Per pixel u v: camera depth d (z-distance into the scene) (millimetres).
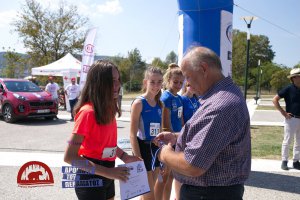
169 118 3730
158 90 3473
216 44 5418
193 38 5492
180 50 5672
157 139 2604
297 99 6004
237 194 1998
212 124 1836
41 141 8547
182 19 5594
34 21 34094
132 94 41969
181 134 2078
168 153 2082
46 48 35031
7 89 12266
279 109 6148
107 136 2406
